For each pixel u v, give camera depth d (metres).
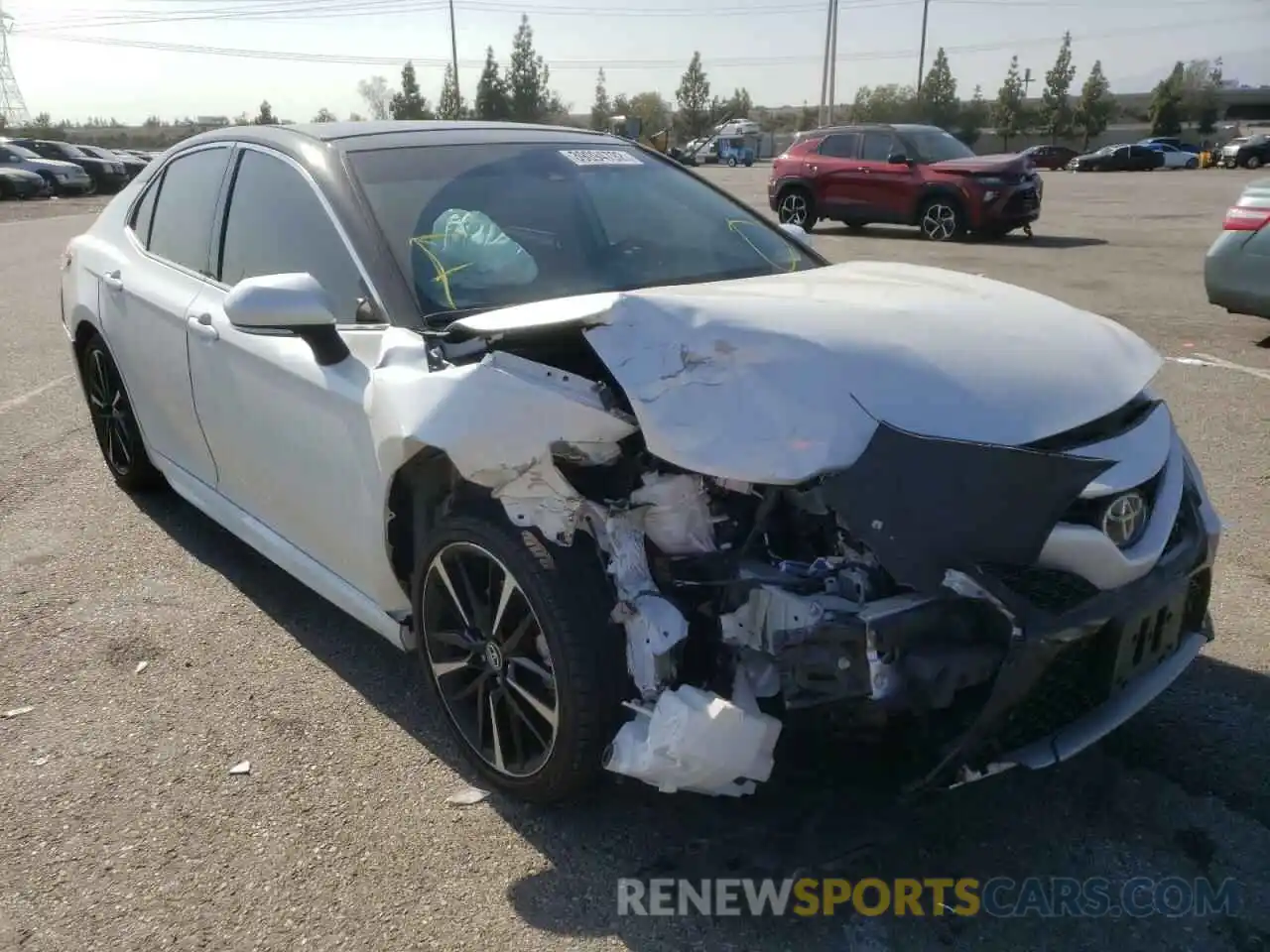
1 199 30.45
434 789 2.91
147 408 4.39
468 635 2.84
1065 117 77.75
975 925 2.40
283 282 2.90
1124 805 2.79
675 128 81.12
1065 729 2.43
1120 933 2.38
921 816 2.74
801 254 3.85
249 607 3.99
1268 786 2.86
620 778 2.72
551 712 2.60
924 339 2.52
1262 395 6.55
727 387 2.34
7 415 6.57
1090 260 13.11
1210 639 2.86
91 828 2.78
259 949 2.37
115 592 4.12
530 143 3.87
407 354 2.86
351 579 3.27
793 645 2.27
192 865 2.64
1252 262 7.54
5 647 3.71
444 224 3.29
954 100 77.25
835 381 2.32
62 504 5.05
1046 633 2.19
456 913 2.46
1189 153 48.09
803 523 2.49
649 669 2.40
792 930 2.39
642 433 2.42
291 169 3.56
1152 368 2.80
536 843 2.69
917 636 2.20
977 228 15.38
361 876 2.59
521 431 2.50
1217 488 5.02
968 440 2.28
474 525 2.68
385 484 2.86
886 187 16.02
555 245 3.40
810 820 2.74
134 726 3.23
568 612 2.48
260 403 3.43
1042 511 2.20
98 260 4.68
